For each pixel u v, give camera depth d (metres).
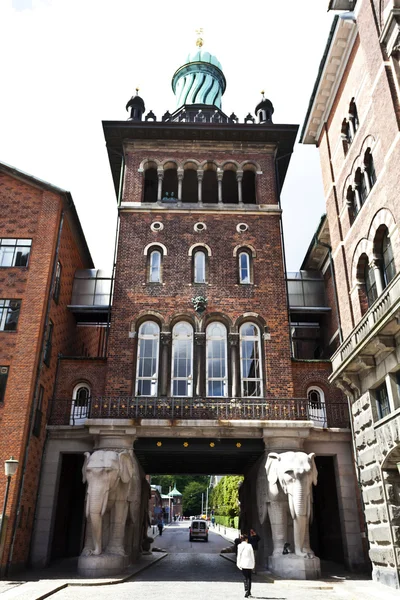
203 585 16.03
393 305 13.24
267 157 26.78
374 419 16.53
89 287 26.45
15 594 13.28
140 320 22.88
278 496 18.77
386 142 16.03
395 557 14.76
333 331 24.94
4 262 22.06
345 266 20.20
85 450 21.03
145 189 28.92
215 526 76.69
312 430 20.94
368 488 16.91
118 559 17.80
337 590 15.05
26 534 19.19
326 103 22.45
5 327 20.78
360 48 18.83
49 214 22.94
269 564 18.91
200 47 35.00
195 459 23.08
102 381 22.55
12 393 19.45
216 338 22.75
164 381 21.70
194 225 24.83
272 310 23.14
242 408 20.83
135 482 20.52
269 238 24.70
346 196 20.20
